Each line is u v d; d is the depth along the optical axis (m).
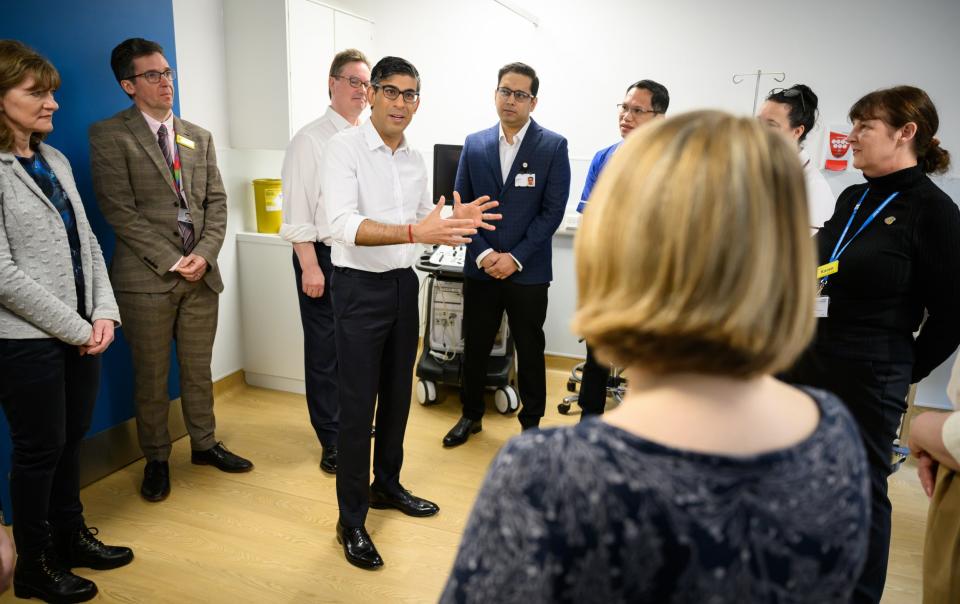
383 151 1.97
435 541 2.22
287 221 2.59
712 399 0.49
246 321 3.45
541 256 2.74
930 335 1.61
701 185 0.46
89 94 2.39
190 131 2.47
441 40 3.90
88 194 2.43
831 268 1.65
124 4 2.48
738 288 0.46
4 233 1.67
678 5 3.43
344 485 2.07
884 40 3.17
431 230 1.78
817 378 1.69
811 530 0.48
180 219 2.43
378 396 2.25
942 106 3.16
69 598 1.84
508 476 0.48
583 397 3.03
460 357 3.41
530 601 0.45
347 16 3.45
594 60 3.63
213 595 1.91
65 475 1.95
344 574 2.03
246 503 2.41
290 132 3.11
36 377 1.72
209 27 3.03
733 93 3.45
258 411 3.23
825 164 3.34
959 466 1.03
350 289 1.94
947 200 1.52
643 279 0.48
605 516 0.44
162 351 2.43
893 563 2.19
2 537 1.08
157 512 2.33
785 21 3.29
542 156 2.64
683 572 0.45
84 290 1.93
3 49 1.67
